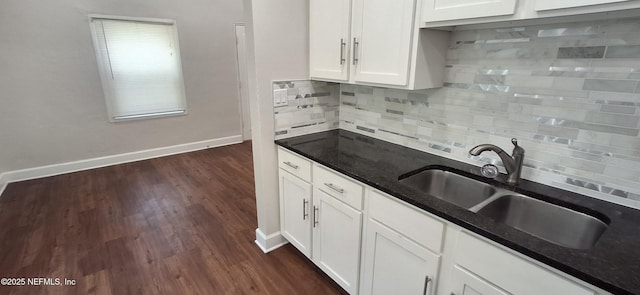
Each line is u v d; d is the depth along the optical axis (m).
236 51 4.83
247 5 1.78
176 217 2.76
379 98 2.04
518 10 1.07
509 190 1.38
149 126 4.27
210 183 3.53
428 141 1.80
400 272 1.38
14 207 2.87
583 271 0.80
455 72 1.59
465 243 1.08
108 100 3.87
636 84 1.07
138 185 3.43
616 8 0.87
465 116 1.60
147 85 4.14
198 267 2.09
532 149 1.38
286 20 1.90
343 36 1.73
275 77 1.94
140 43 3.96
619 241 0.95
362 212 1.51
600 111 1.16
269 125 2.01
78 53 3.57
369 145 1.97
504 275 0.99
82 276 1.99
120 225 2.61
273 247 2.30
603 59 1.12
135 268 2.07
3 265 2.07
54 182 3.45
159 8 3.99
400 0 1.41
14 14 3.16
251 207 2.97
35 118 3.46
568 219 1.22
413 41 1.41
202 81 4.59
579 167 1.26
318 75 1.98
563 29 1.20
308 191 1.86
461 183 1.55
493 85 1.45
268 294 1.86
